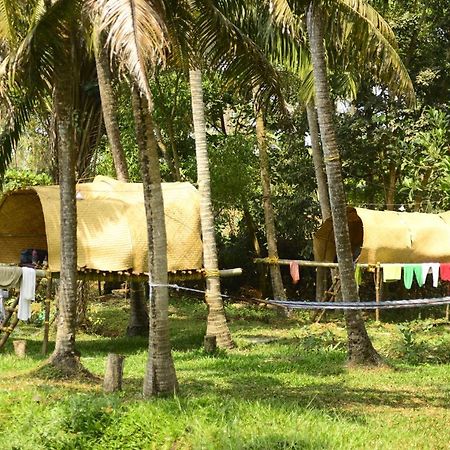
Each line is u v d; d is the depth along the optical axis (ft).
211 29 31.27
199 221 52.49
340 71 53.57
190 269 50.83
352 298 39.29
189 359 44.34
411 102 39.65
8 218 57.36
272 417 25.73
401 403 30.22
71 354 34.76
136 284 57.21
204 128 51.80
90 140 59.11
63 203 34.99
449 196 64.39
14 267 44.45
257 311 74.49
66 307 34.91
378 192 80.38
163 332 28.91
